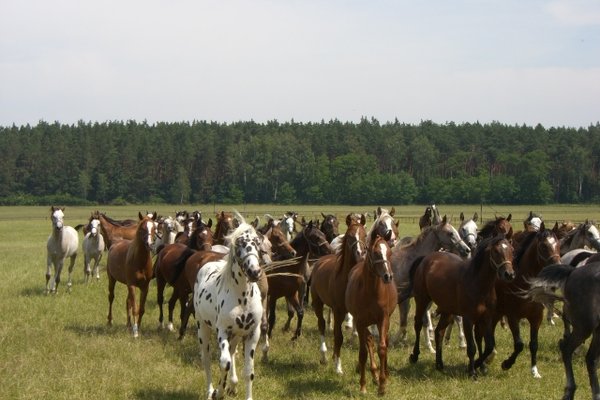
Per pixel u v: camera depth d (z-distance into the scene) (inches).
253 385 431.5
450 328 568.7
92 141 5123.0
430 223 740.7
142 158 4899.1
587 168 4650.6
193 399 402.3
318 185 4717.0
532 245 488.7
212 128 5871.1
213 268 418.3
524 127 5669.3
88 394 404.8
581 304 397.7
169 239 888.9
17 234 2030.0
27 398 391.5
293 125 6127.0
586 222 674.2
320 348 509.7
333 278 474.3
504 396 414.9
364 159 4719.5
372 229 506.9
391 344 570.9
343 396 411.8
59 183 4950.8
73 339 549.0
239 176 4877.0
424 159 4963.1
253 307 372.2
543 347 557.3
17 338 550.3
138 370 458.0
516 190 4451.3
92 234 883.4
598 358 394.3
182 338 553.9
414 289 520.1
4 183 4945.9
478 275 449.7
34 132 5654.5
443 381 449.4
